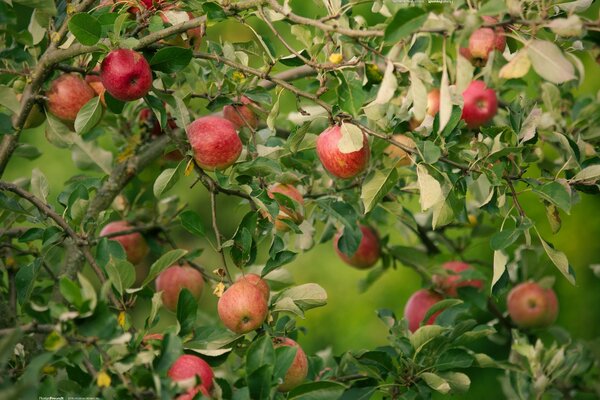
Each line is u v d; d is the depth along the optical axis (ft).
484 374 21.31
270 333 8.91
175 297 11.70
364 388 9.77
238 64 9.00
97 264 8.68
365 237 13.33
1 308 8.59
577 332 21.29
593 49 9.91
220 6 8.39
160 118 9.18
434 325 9.28
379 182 8.87
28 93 9.12
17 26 9.86
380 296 22.74
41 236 9.38
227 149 9.29
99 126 12.37
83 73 9.24
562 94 13.17
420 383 9.74
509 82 10.98
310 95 8.80
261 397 7.38
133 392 6.99
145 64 8.75
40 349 8.45
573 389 13.01
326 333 22.99
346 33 7.54
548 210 9.10
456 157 8.97
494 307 13.91
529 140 9.27
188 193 26.30
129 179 11.54
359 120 9.66
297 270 23.62
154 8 9.13
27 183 11.64
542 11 7.67
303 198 11.31
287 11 7.95
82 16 8.25
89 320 6.98
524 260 13.57
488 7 7.01
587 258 21.38
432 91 10.23
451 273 12.55
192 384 7.14
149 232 12.46
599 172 8.51
